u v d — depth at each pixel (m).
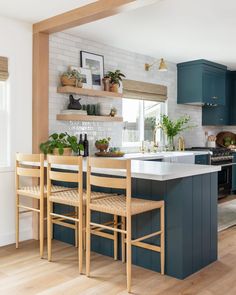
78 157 2.93
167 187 2.88
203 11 3.58
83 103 4.62
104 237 3.38
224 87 6.59
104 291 2.61
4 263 3.17
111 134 5.09
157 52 5.37
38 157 3.30
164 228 2.90
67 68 4.39
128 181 2.58
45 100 3.99
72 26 3.66
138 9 3.52
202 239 3.06
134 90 5.37
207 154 5.93
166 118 5.89
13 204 3.81
